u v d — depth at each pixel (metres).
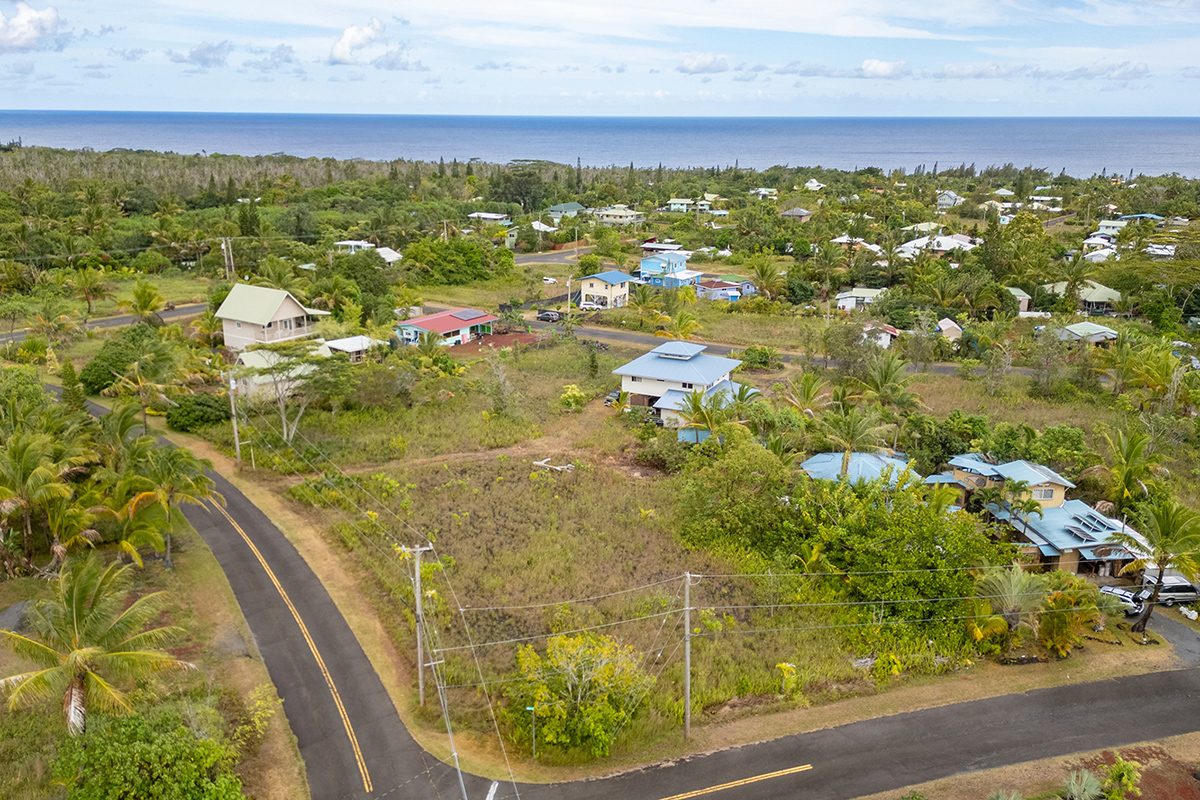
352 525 47.66
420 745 31.30
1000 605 38.72
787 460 52.75
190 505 50.50
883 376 62.03
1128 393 71.19
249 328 78.69
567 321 98.31
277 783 29.02
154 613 30.66
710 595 42.28
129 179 190.75
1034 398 73.50
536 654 34.28
